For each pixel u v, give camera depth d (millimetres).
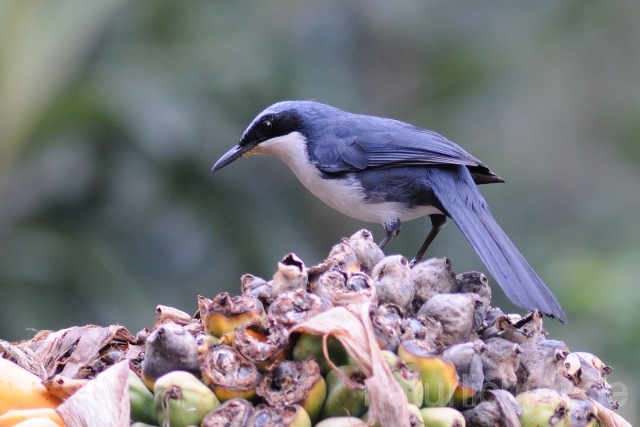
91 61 12336
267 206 13531
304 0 16078
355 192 9086
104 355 4766
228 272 12805
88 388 3918
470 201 8477
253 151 9578
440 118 17188
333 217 14477
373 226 14992
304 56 15031
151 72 12695
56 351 4805
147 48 13094
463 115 17203
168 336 4086
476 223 8055
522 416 4227
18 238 11797
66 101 11484
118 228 12383
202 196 12859
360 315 3877
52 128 11414
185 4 13578
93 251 11867
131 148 12336
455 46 17766
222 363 3965
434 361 4082
